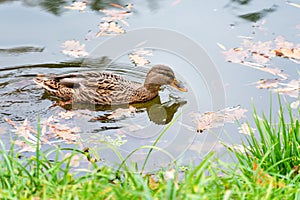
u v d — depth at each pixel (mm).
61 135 8711
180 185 5293
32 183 5652
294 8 12062
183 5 12195
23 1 12172
